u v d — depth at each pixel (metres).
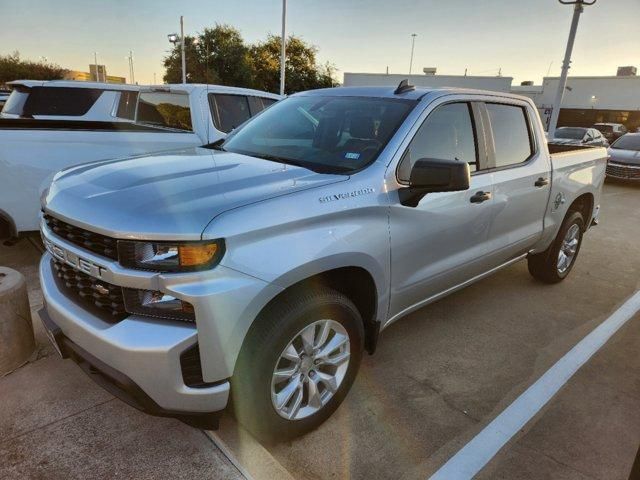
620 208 10.09
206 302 2.00
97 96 7.03
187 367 2.08
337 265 2.48
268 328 2.26
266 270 2.16
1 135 4.45
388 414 2.89
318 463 2.48
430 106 3.18
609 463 2.57
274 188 2.40
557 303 4.68
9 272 3.23
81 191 2.42
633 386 3.31
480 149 3.61
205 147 3.61
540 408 3.01
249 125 3.79
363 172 2.75
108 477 2.28
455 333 3.96
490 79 32.50
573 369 3.48
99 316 2.20
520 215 4.06
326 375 2.66
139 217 2.08
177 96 6.43
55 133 4.72
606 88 36.56
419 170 2.68
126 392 2.16
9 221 4.58
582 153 4.99
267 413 2.35
